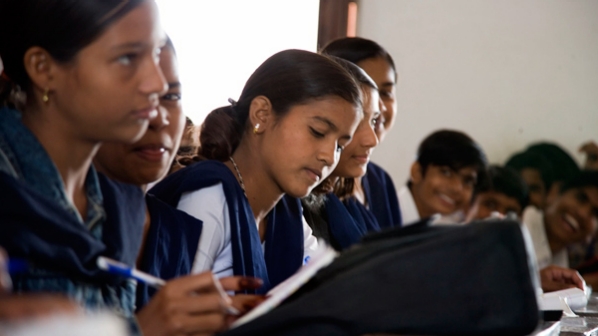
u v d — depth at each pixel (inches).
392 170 175.9
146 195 61.9
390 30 173.2
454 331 43.9
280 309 44.0
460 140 131.8
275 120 71.0
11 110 48.3
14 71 48.9
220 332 46.3
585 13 182.2
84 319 27.0
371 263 44.7
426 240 45.9
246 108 73.0
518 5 179.8
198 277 47.2
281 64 71.8
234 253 68.0
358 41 104.5
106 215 51.5
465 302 44.0
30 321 27.0
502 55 179.3
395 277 44.2
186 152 86.3
